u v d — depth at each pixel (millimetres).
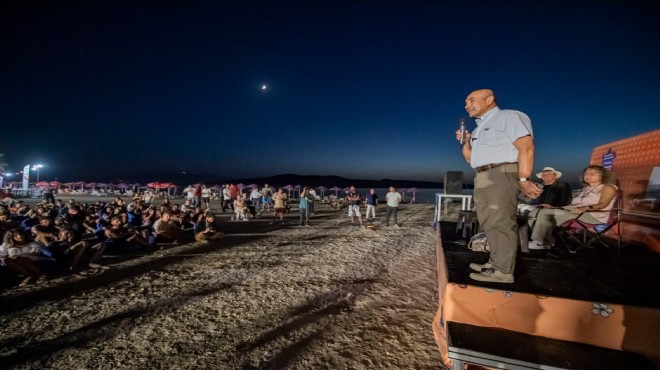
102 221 8945
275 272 6297
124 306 4570
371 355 3293
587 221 4043
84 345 3496
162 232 8938
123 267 6621
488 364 1922
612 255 3469
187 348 3434
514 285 2324
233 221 14758
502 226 2357
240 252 8094
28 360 3217
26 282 5438
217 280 5773
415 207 24156
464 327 2260
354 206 13258
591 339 2076
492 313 2256
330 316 4223
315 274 6164
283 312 4359
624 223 4613
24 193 34812
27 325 3967
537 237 4102
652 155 4328
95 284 5527
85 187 45000
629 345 2012
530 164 2166
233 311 4395
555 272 2711
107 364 3141
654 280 2494
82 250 6262
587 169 4301
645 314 1984
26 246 6004
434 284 5547
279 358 3238
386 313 4316
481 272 2506
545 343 2068
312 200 15156
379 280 5777
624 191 4762
